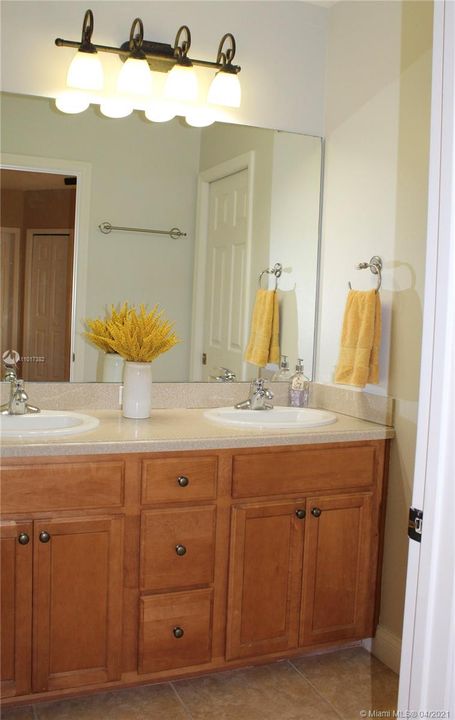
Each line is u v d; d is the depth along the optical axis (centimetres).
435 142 117
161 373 274
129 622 215
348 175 281
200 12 271
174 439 214
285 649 240
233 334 285
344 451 244
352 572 250
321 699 229
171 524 217
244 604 231
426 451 120
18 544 199
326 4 291
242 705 224
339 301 286
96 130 258
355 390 274
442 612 117
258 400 271
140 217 267
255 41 282
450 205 114
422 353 121
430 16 235
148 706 222
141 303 270
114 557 210
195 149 274
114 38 258
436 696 119
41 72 249
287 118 290
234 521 226
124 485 210
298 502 237
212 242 280
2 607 199
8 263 249
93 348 260
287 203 292
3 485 196
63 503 203
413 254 243
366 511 251
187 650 224
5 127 245
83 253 259
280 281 292
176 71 257
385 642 255
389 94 255
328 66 295
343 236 283
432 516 118
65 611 206
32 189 250
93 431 220
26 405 237
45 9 247
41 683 205
